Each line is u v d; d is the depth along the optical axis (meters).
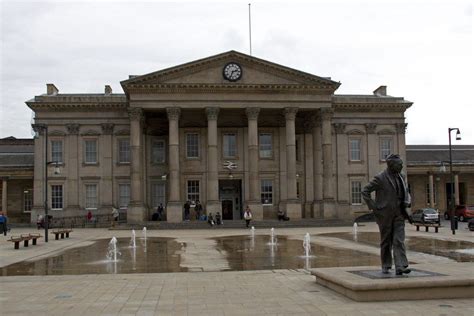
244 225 52.66
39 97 62.88
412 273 13.59
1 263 22.92
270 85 57.22
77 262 23.19
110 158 62.78
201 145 62.69
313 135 61.34
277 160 63.06
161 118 62.75
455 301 12.03
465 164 72.25
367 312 10.97
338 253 25.58
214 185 56.19
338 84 58.12
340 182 65.50
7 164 67.94
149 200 62.66
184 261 23.00
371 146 66.31
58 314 11.44
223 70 57.41
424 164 71.56
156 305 12.30
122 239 37.75
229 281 16.06
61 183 62.28
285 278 16.52
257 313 11.20
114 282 16.22
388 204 13.28
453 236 36.12
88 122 62.97
